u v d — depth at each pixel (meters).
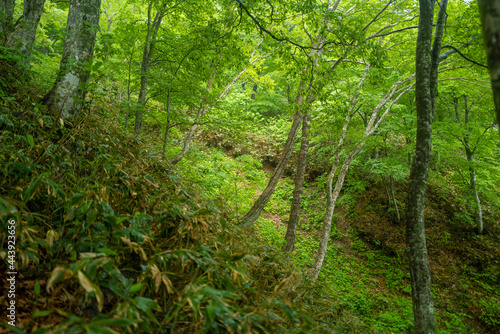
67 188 2.29
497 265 12.06
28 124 2.64
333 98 5.48
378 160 12.84
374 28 10.16
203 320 1.60
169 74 7.22
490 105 12.14
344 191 16.16
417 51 5.60
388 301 10.39
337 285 10.93
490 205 14.86
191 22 7.30
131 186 2.72
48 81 4.96
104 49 3.40
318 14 5.29
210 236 2.76
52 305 1.56
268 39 5.21
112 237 2.01
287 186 16.52
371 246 13.37
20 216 1.65
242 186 12.50
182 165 8.73
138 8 7.60
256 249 3.47
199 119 7.43
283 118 19.86
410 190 5.40
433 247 13.00
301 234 13.73
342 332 2.98
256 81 10.44
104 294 1.84
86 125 3.15
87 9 3.40
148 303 1.47
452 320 10.07
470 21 7.75
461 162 12.28
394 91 10.50
